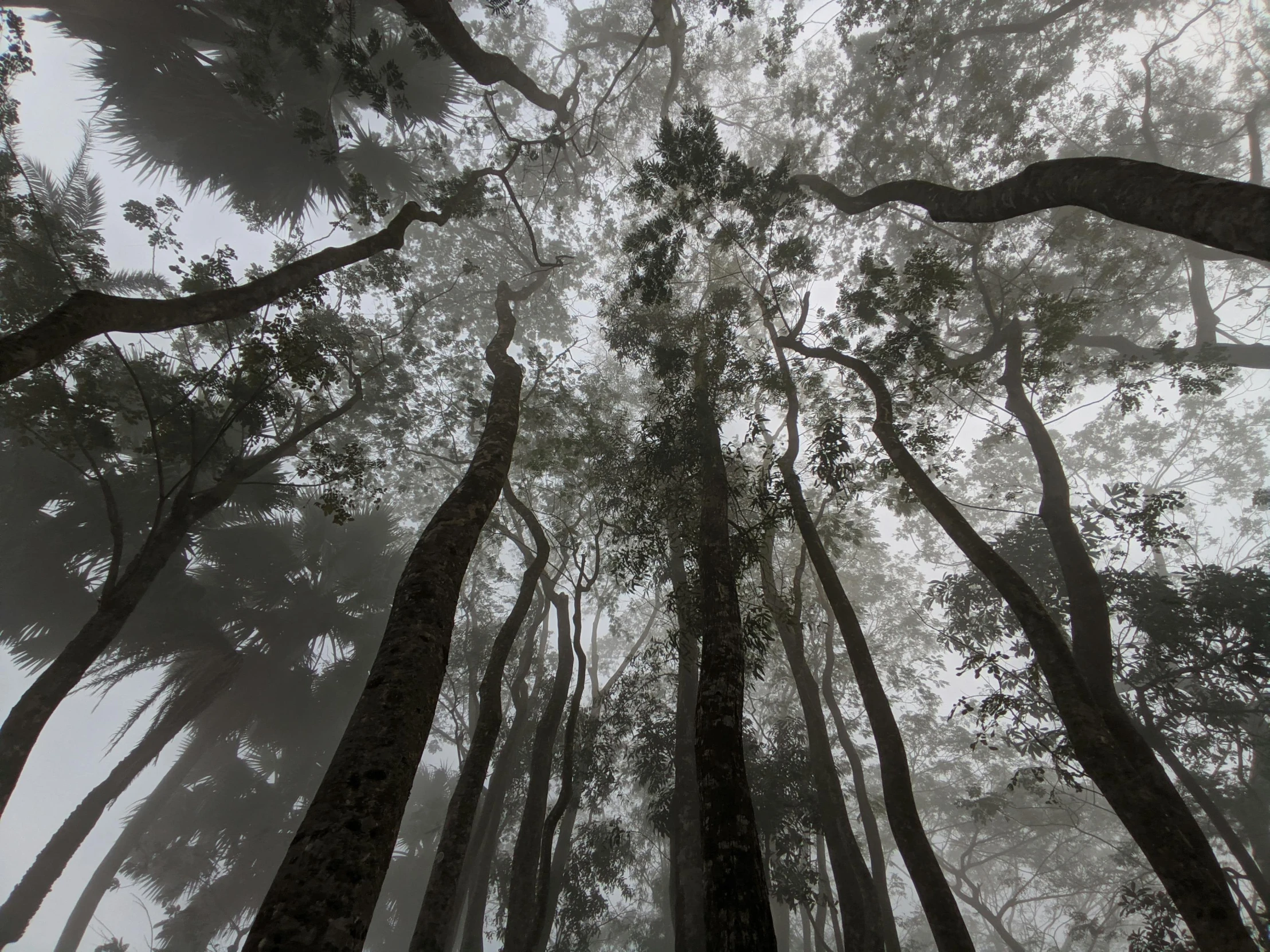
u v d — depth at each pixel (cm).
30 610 1211
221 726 1402
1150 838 560
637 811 1853
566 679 1205
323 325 1230
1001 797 1464
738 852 464
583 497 1570
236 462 1066
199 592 1332
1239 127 1738
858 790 1289
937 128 1445
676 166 1011
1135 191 386
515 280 1975
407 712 356
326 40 1080
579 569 1232
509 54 1959
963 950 581
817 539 892
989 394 1338
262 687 1413
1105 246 1267
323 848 284
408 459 1770
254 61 1162
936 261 1016
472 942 1161
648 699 1352
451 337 1675
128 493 1241
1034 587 1210
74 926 1266
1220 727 1113
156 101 1284
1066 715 634
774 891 1158
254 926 260
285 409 1112
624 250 1102
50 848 1029
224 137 1337
